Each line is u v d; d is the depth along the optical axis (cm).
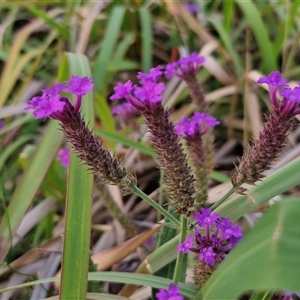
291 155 46
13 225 43
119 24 62
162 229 40
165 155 35
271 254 31
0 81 57
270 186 39
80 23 68
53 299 38
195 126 40
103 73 58
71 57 48
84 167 39
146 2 73
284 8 66
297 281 30
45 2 66
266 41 57
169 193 36
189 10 73
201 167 40
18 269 45
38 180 44
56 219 51
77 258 37
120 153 54
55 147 45
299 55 68
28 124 60
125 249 42
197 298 33
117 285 45
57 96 34
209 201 44
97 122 55
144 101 35
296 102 34
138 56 73
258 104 58
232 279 31
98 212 51
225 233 35
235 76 65
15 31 78
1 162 51
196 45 71
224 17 64
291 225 31
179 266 36
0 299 44
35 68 61
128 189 36
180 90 58
